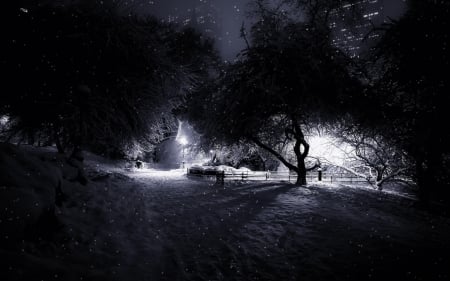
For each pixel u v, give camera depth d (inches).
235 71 757.3
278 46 703.1
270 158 992.2
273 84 671.8
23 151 263.3
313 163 1014.4
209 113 820.6
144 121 785.6
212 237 315.6
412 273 255.4
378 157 830.5
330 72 700.7
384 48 671.1
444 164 676.7
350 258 283.4
